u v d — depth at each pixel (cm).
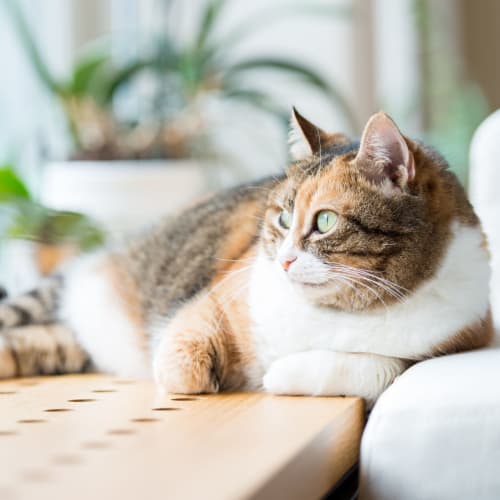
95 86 271
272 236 146
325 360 134
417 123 462
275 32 377
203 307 149
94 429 108
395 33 457
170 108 286
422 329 136
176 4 332
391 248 133
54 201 249
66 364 179
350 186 135
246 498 78
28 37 266
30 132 288
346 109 288
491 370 112
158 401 132
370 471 106
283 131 287
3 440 101
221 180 332
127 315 178
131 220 246
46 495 77
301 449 96
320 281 135
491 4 534
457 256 139
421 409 104
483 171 189
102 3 340
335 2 373
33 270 242
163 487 80
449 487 103
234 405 126
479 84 538
